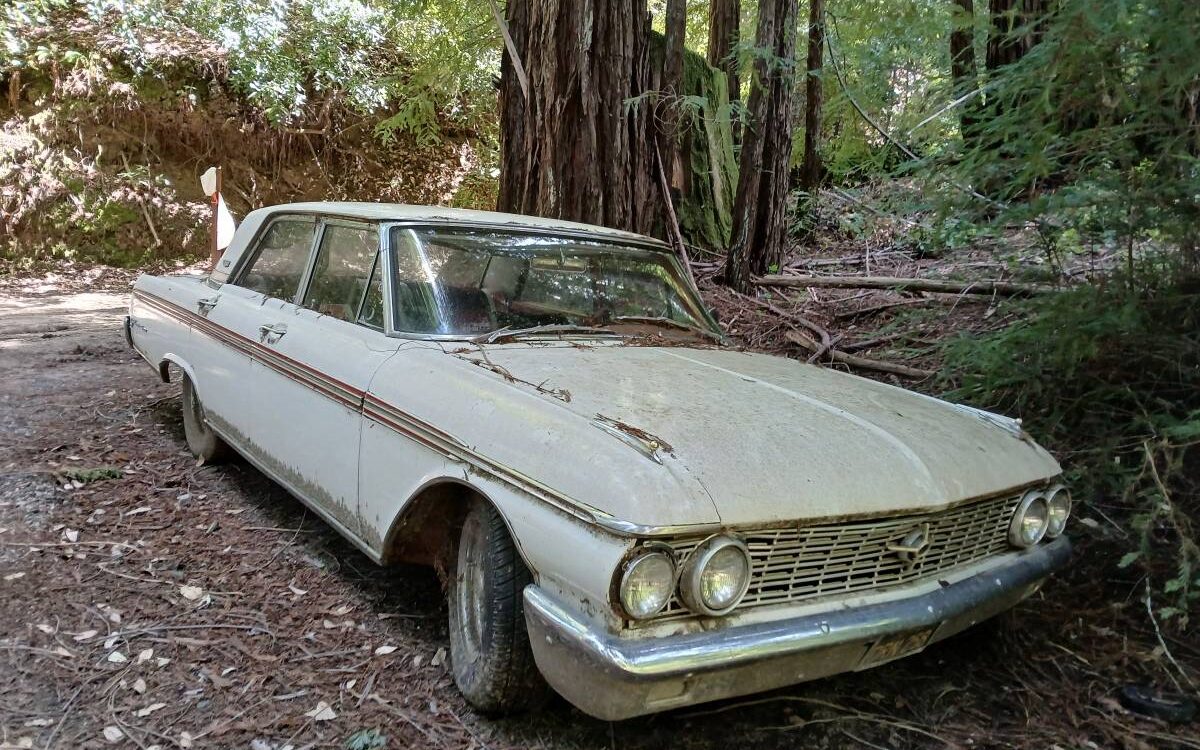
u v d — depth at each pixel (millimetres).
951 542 2514
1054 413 3934
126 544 3596
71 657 2727
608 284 3652
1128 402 3949
